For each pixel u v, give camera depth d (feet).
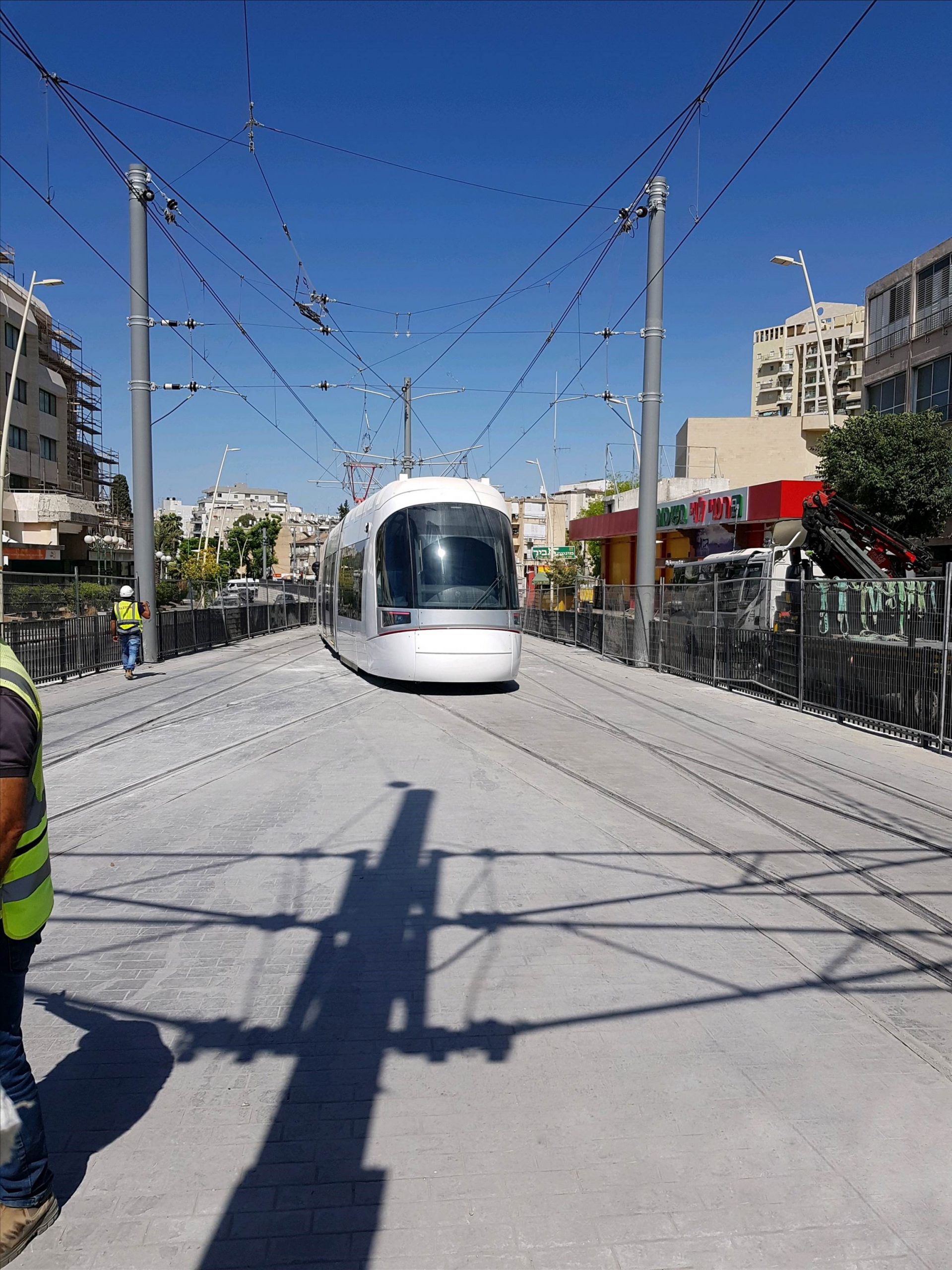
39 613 53.83
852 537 55.57
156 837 21.65
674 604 63.57
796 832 22.56
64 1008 13.15
